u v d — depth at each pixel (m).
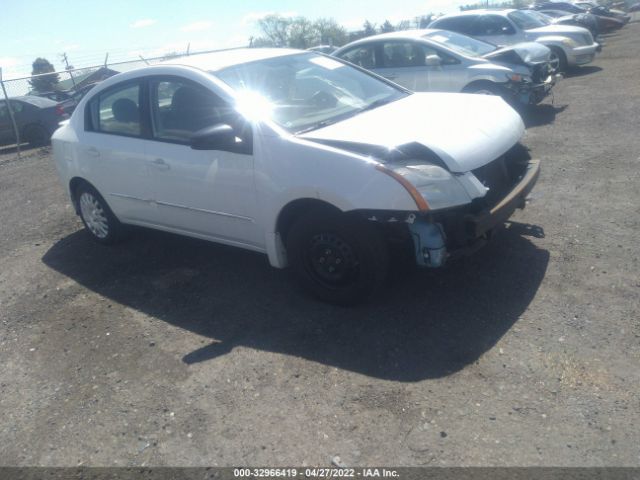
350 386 3.22
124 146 4.89
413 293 4.07
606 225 4.77
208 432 3.02
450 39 9.75
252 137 3.99
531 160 4.44
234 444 2.91
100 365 3.76
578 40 13.13
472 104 4.36
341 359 3.47
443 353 3.40
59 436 3.16
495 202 3.83
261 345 3.72
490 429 2.79
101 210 5.54
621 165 6.21
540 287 3.95
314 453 2.78
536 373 3.13
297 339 3.73
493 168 3.93
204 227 4.56
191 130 4.43
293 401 3.16
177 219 4.74
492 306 3.80
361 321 3.83
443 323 3.69
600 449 2.60
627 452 2.56
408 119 4.02
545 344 3.36
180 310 4.32
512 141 4.09
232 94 4.20
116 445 3.03
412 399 3.06
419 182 3.38
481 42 10.03
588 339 3.35
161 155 4.58
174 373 3.56
